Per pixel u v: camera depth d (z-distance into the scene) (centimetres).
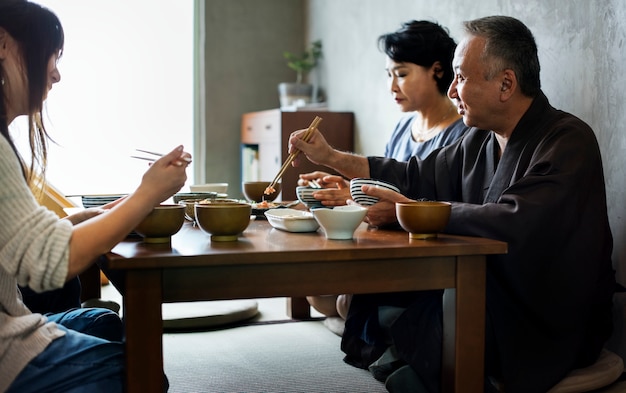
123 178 516
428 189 237
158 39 516
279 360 246
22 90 143
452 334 165
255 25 527
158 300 140
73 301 217
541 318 185
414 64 289
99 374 142
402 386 190
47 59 144
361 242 160
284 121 433
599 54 240
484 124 207
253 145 511
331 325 286
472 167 221
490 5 305
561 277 185
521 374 183
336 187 252
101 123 509
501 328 182
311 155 238
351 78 453
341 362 244
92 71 503
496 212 173
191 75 526
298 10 537
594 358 207
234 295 146
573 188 181
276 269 148
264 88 533
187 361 244
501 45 198
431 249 154
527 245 174
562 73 259
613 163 236
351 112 449
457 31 334
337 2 471
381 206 187
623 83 229
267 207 218
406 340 187
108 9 504
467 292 161
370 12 424
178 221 157
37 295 209
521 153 198
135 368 140
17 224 127
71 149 503
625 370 230
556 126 195
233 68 523
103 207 181
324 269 151
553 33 263
